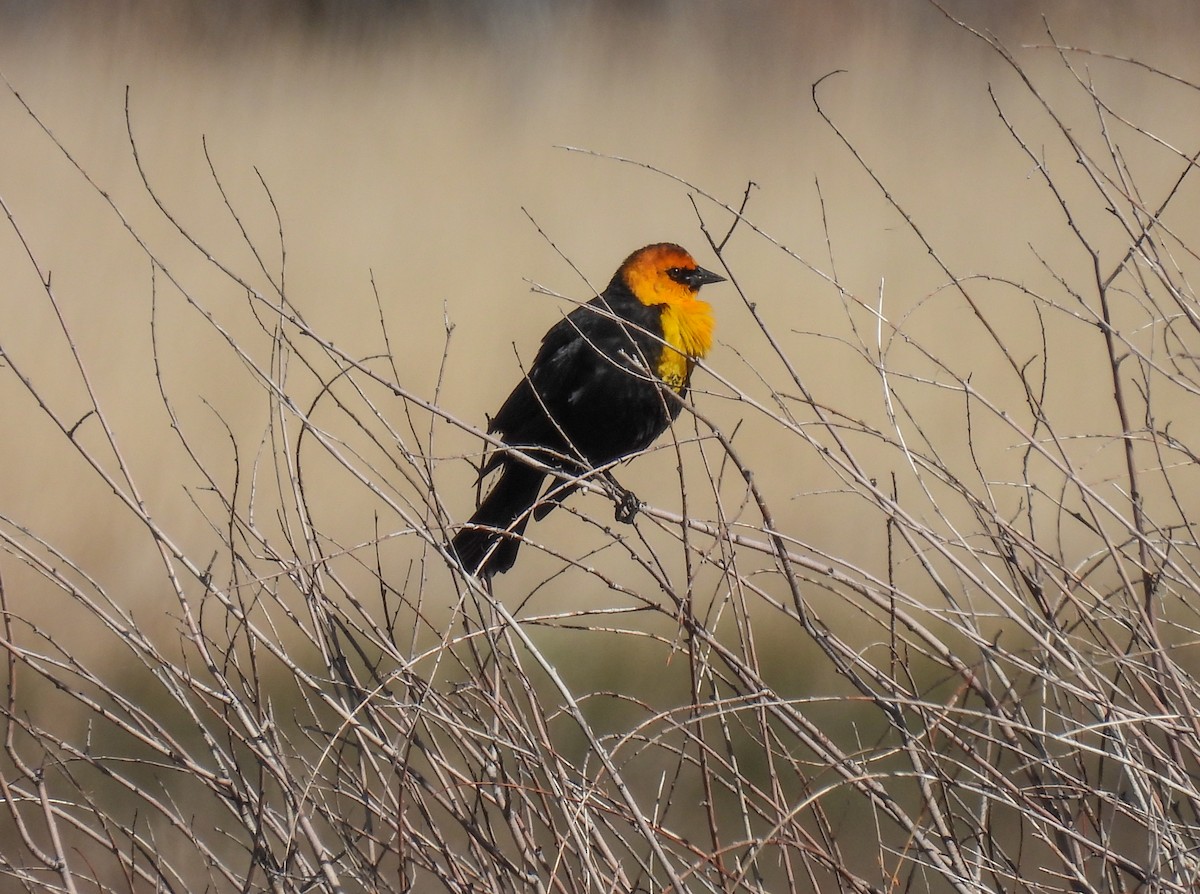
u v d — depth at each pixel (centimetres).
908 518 539
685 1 2770
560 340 930
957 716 695
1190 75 2244
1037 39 2398
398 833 534
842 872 534
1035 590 557
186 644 1188
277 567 1031
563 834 614
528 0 2923
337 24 2773
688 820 930
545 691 1164
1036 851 829
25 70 2455
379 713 580
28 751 1027
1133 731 518
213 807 933
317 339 550
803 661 1177
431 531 574
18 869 563
